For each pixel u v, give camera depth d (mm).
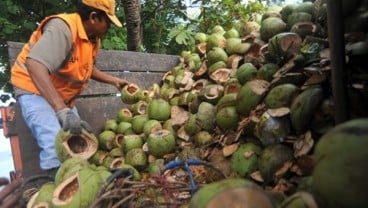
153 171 3281
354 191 1048
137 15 5984
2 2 5734
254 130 2625
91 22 3213
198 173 2727
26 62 2859
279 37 2865
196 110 3582
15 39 5945
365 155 1061
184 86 4105
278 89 2531
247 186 1351
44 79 2791
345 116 1725
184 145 3420
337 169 1091
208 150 2998
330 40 1718
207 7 7227
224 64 3920
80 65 3242
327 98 2281
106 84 4469
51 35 2928
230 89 3258
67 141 2617
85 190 1958
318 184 1143
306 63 2562
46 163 3139
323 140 1190
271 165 2354
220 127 2996
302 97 2314
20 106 3402
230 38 4086
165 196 1901
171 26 7613
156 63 5094
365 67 2160
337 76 1718
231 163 2676
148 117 3893
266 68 2879
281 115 2434
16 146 3539
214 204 1302
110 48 6152
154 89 4387
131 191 1840
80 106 4039
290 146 2410
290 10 3391
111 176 1874
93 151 2674
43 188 2143
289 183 2229
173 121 3562
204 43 4754
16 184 2010
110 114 4367
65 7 6184
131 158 3490
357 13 2336
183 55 5266
